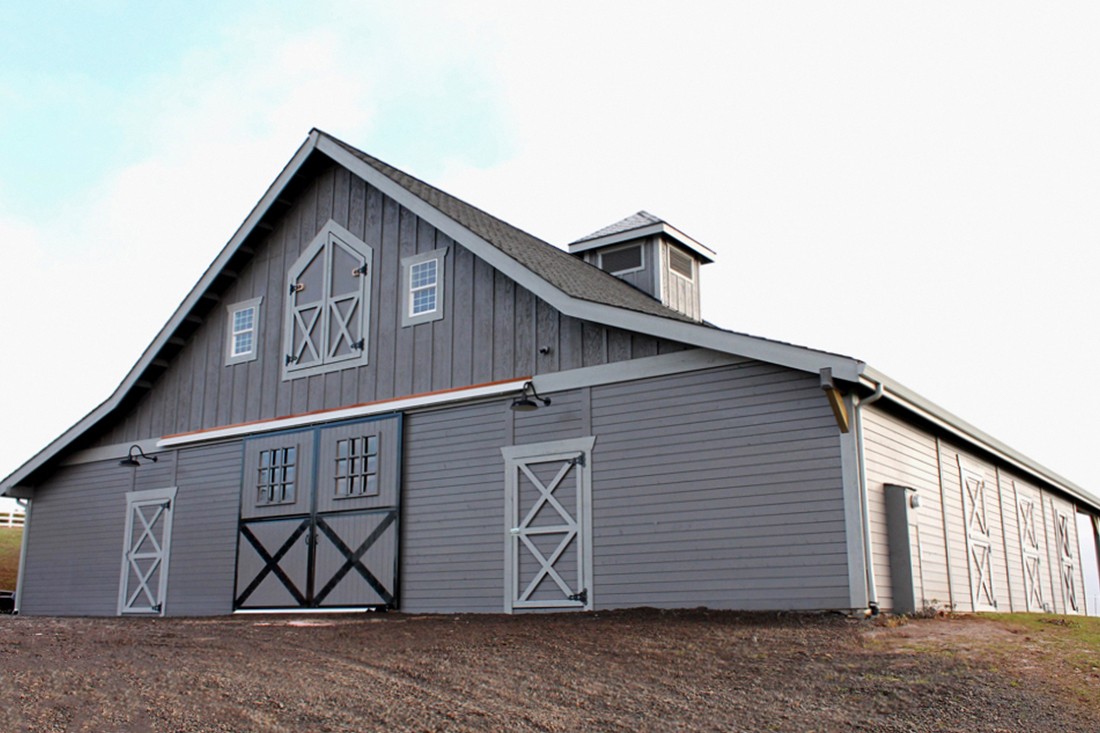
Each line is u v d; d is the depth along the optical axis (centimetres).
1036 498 1934
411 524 1471
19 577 1967
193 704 687
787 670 836
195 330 1822
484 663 864
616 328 1345
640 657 893
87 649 913
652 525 1267
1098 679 794
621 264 2000
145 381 1853
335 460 1567
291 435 1631
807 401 1188
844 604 1123
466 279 1501
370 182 1598
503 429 1416
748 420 1223
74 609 1864
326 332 1639
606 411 1332
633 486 1291
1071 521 2217
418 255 1562
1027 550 1808
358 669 834
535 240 1880
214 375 1769
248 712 673
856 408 1165
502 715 688
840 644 939
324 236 1686
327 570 1534
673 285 2002
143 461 1833
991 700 733
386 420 1525
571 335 1384
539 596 1333
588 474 1330
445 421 1477
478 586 1388
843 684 786
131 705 678
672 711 710
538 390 1394
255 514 1644
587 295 1398
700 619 1122
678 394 1280
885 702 734
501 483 1400
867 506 1153
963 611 1362
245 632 1105
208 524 1708
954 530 1442
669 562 1246
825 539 1149
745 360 1237
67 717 643
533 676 813
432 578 1432
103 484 1889
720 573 1209
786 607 1159
